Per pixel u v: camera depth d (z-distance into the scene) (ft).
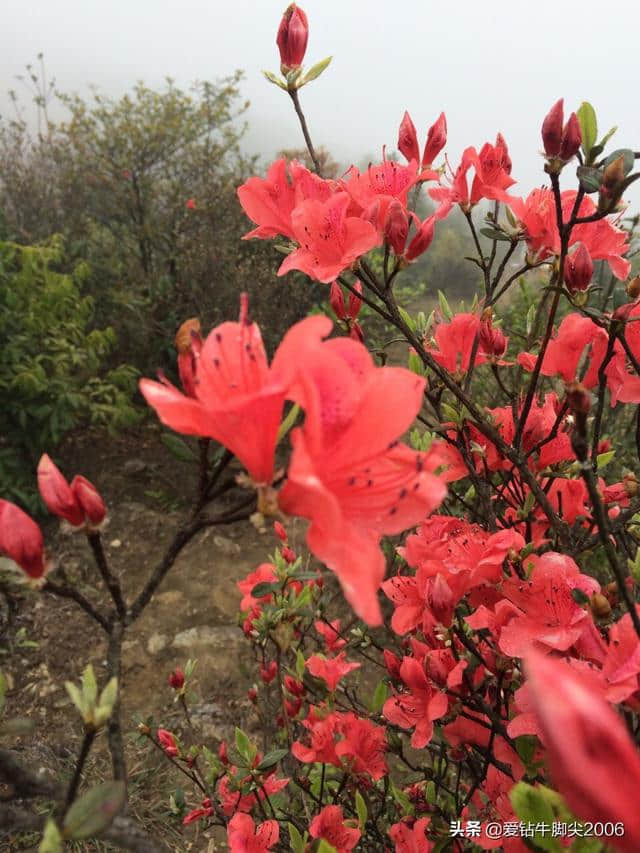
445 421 6.99
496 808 5.84
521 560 5.44
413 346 5.92
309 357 3.22
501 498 7.55
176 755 8.18
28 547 3.53
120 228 27.30
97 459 20.74
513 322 14.69
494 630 5.16
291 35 6.54
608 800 1.82
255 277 23.53
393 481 3.51
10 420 18.03
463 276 35.40
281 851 7.64
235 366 3.53
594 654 4.58
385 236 5.79
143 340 24.06
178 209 25.81
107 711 3.23
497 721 5.62
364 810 6.57
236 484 3.54
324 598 9.00
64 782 10.61
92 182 26.30
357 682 12.01
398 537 11.25
